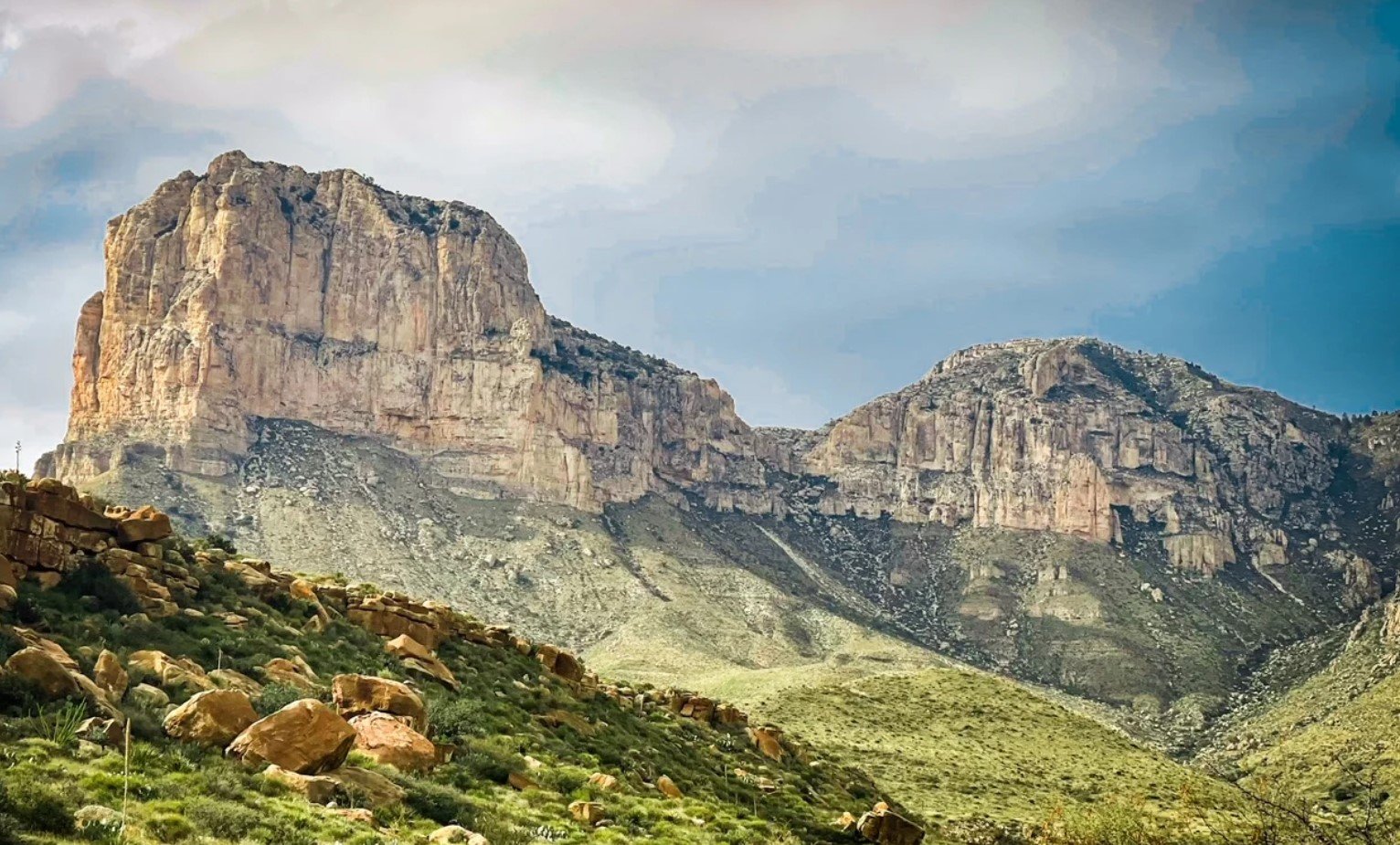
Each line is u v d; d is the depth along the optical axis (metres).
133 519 64.88
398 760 49.31
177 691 49.59
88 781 36.59
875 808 71.50
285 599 69.56
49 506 59.41
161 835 34.47
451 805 44.47
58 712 40.97
